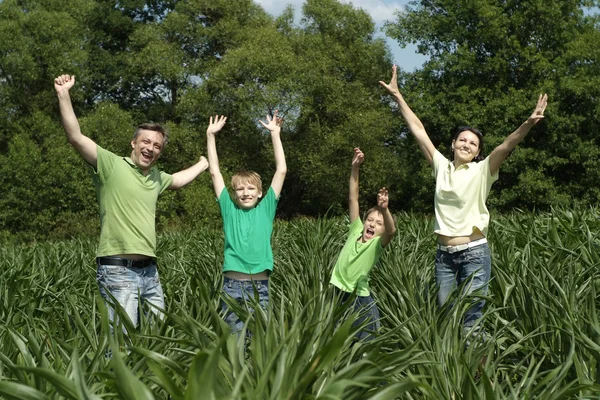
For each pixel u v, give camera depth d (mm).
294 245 10539
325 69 43344
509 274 6734
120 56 50250
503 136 41344
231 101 42438
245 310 5203
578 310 5609
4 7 44250
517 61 43219
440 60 43625
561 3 42688
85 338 5301
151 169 6508
